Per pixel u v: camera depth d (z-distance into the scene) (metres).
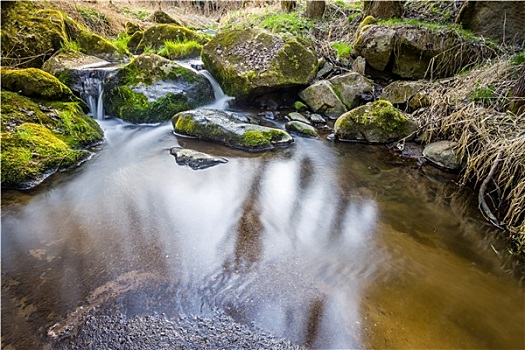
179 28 8.15
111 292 2.11
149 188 3.42
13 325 1.88
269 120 5.30
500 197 3.16
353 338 1.85
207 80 5.62
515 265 2.50
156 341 1.79
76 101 4.79
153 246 2.55
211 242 2.62
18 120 3.84
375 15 6.49
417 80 5.18
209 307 2.01
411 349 1.79
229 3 14.27
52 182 3.46
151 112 4.97
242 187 3.50
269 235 2.74
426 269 2.41
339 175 3.84
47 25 5.99
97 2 9.88
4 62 5.40
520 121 3.41
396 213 3.14
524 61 3.88
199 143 4.46
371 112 4.57
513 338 1.89
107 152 4.21
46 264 2.35
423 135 4.34
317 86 5.45
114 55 6.66
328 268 2.38
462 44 4.84
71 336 1.82
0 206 3.03
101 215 2.94
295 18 7.91
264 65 5.30
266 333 1.86
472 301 2.14
